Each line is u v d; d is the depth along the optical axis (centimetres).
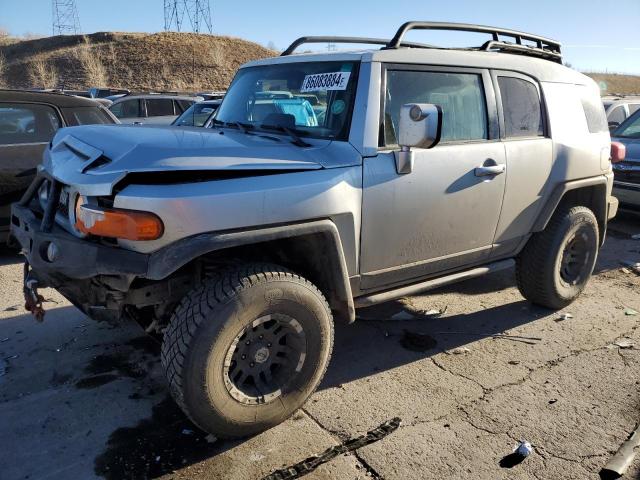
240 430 288
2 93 575
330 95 332
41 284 317
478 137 378
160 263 254
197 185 264
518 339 423
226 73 5916
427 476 272
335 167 305
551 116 427
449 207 357
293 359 302
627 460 283
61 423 306
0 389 337
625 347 412
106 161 278
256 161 282
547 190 424
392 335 426
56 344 394
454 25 379
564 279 474
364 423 313
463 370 375
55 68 5531
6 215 573
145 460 279
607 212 494
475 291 526
